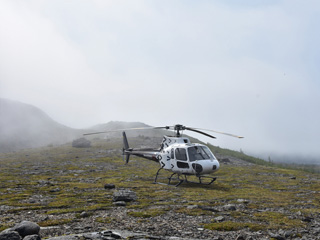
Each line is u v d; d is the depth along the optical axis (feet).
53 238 18.06
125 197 34.17
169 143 53.78
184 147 49.85
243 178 66.64
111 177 62.80
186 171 48.73
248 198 38.17
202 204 32.55
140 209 29.35
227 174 74.79
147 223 23.21
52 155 132.16
